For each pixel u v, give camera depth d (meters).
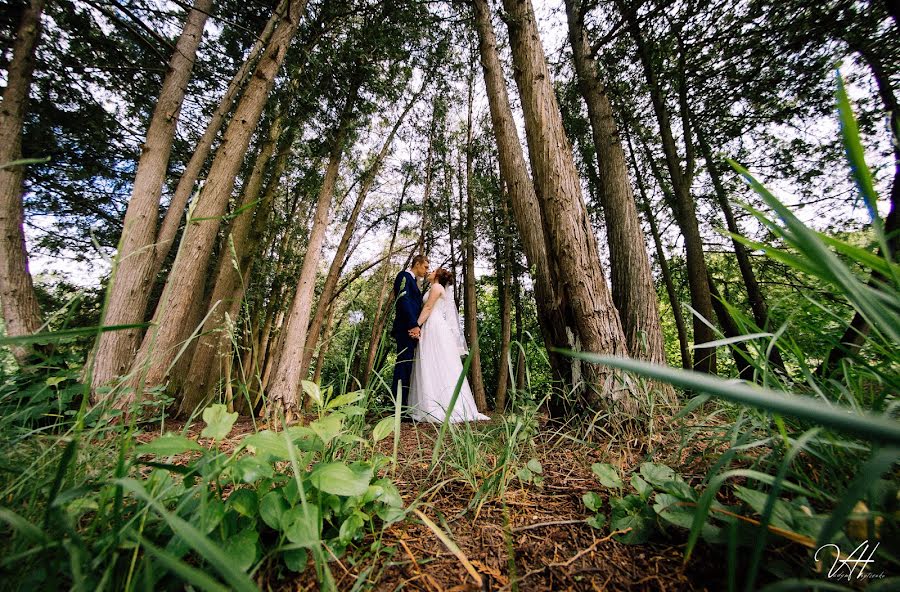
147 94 5.46
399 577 0.79
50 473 0.92
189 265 3.51
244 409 5.24
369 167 9.08
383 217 10.70
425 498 1.18
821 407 0.22
